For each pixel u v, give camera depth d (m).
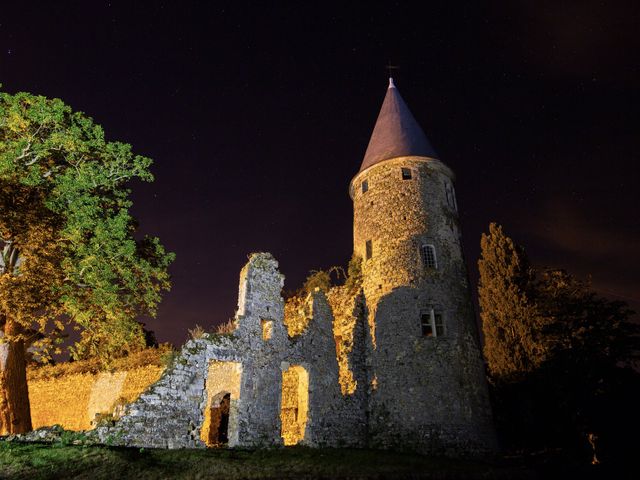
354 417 22.52
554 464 22.02
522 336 31.53
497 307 33.50
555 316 28.83
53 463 12.16
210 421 23.58
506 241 35.00
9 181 17.94
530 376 30.03
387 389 22.69
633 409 25.27
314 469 14.14
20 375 20.36
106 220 19.39
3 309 18.23
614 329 25.89
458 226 26.89
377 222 25.91
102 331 20.41
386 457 18.14
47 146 18.55
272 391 19.78
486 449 21.58
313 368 21.91
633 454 24.38
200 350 18.20
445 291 24.03
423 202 25.64
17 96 18.20
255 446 18.39
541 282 33.12
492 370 33.19
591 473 20.83
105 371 30.12
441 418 21.44
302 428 21.11
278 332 20.92
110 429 15.31
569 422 27.48
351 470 14.52
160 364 27.58
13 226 18.23
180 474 12.20
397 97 30.47
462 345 23.17
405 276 24.11
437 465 17.06
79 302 18.89
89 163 19.89
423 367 22.36
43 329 19.70
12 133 19.05
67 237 18.17
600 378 25.41
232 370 23.81
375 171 27.03
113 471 11.88
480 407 22.44
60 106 18.56
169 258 22.44
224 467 13.15
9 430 19.14
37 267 18.48
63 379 31.80
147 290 21.27
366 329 24.70
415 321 23.22
